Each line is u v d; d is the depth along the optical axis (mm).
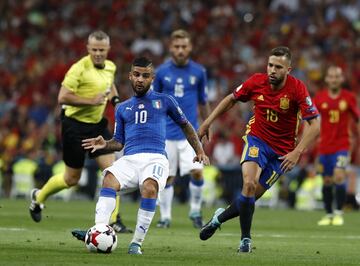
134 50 103062
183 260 29000
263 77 33562
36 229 42312
